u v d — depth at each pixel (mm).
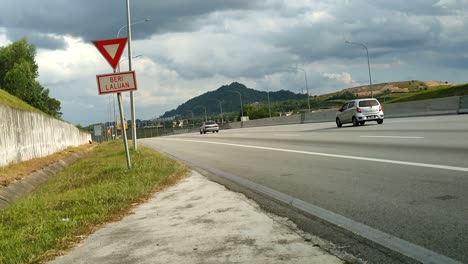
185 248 5543
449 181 8289
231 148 23438
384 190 8133
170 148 29062
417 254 4723
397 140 16984
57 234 6809
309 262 4648
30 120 22062
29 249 6039
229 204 8078
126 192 10117
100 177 14492
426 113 37281
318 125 41562
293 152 17109
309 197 8188
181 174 13156
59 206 9477
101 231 6941
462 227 5516
